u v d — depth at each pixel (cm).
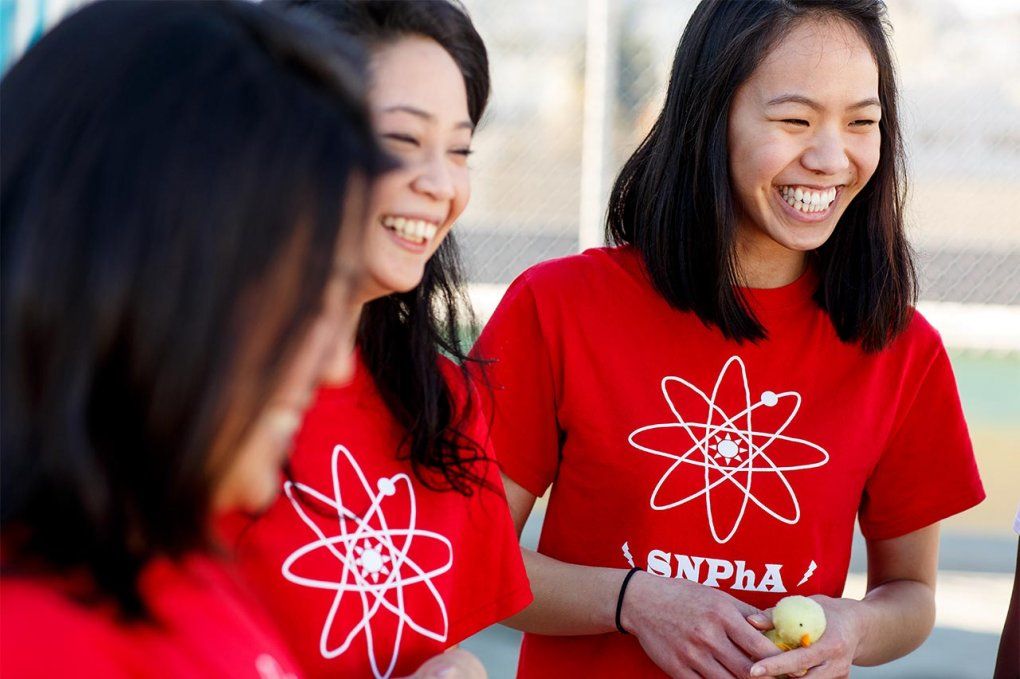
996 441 602
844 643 180
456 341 166
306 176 81
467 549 167
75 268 77
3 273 78
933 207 661
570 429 195
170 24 83
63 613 78
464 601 168
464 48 150
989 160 665
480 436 168
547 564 192
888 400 199
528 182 646
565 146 647
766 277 195
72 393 77
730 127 187
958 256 657
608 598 185
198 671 86
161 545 82
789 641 175
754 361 192
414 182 141
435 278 161
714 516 189
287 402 85
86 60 81
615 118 586
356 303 147
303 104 82
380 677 146
